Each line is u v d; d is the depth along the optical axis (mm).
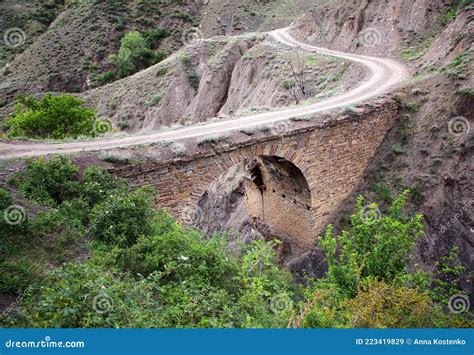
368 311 9000
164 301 9094
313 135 20219
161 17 77062
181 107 52281
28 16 76312
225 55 52906
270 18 71688
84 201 12922
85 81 64688
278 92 39781
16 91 61594
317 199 22188
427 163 22406
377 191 22891
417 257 20000
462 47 26859
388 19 39438
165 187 16266
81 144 17406
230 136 17953
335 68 36906
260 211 28656
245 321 8906
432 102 23953
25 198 12406
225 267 11219
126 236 11602
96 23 72812
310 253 23047
